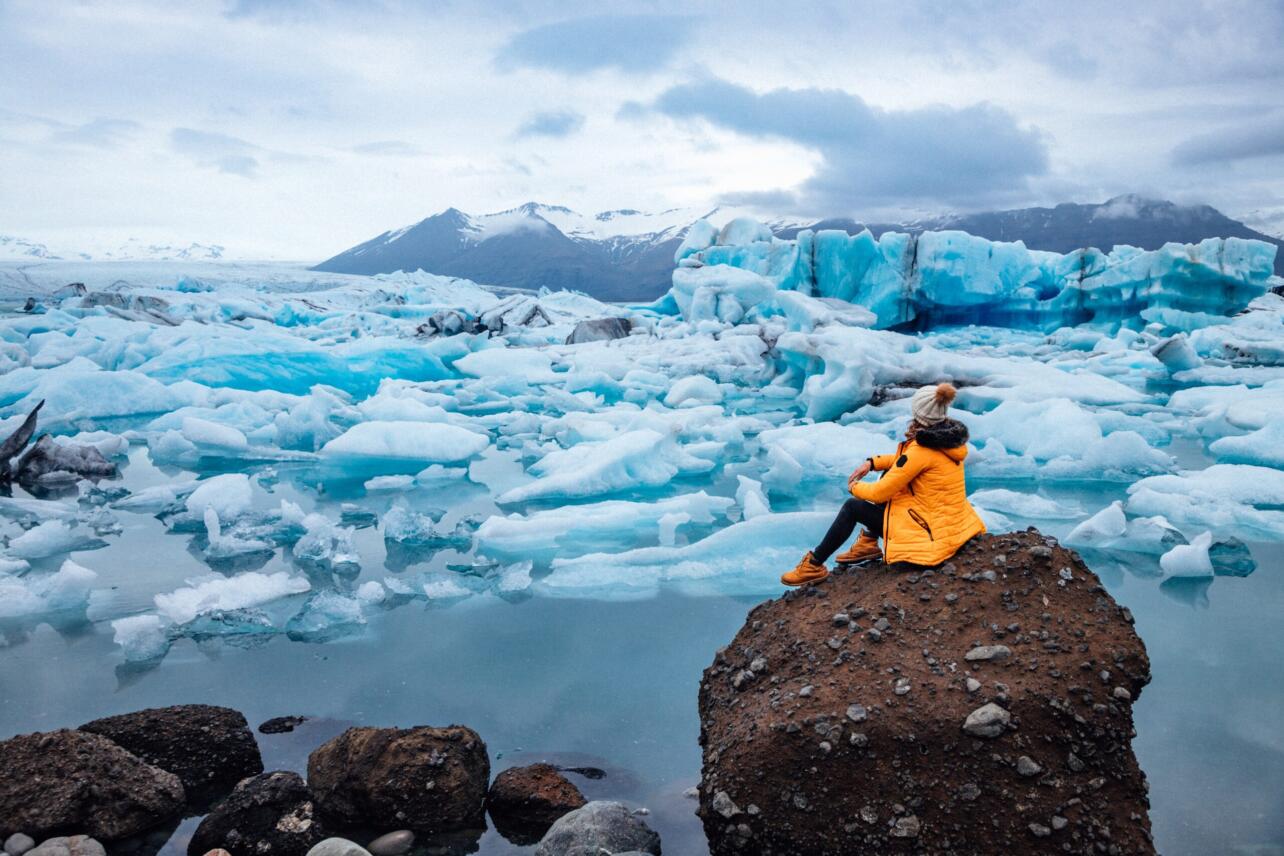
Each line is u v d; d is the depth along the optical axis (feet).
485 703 14.32
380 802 10.81
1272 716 13.46
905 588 11.02
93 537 24.70
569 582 20.66
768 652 11.23
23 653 16.44
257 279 280.92
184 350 57.62
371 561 22.65
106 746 11.27
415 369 67.15
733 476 34.81
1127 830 9.10
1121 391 51.19
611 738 13.14
